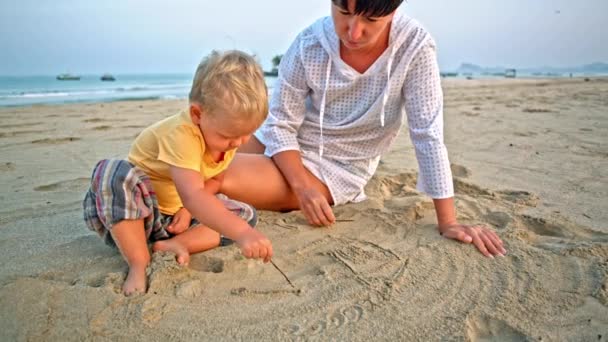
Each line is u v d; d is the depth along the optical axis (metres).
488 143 4.20
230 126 1.59
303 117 2.27
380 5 1.59
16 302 1.38
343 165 2.29
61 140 4.42
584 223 2.12
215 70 1.60
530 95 10.72
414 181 2.88
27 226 2.08
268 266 1.71
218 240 1.83
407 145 4.25
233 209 1.91
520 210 2.29
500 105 8.12
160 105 9.09
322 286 1.58
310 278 1.63
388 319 1.41
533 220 2.12
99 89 20.52
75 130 5.09
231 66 1.61
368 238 1.95
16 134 4.77
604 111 6.75
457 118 6.13
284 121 2.21
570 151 3.79
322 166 2.25
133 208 1.62
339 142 2.24
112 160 1.68
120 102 10.24
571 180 2.88
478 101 9.14
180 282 1.55
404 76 2.03
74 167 3.26
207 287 1.55
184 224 1.83
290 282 1.60
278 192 2.18
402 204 2.31
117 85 27.44
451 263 1.72
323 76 2.12
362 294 1.53
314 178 2.24
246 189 2.11
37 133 4.85
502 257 1.75
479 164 3.34
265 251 1.55
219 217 1.58
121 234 1.61
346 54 2.03
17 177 2.96
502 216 2.16
